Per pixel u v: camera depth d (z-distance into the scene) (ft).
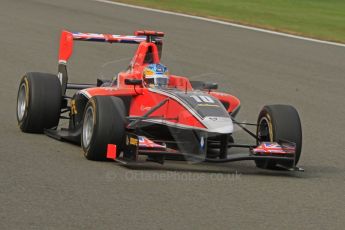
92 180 84.12
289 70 191.72
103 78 116.57
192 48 211.20
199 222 71.15
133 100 99.66
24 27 226.17
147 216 72.02
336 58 213.05
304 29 259.39
